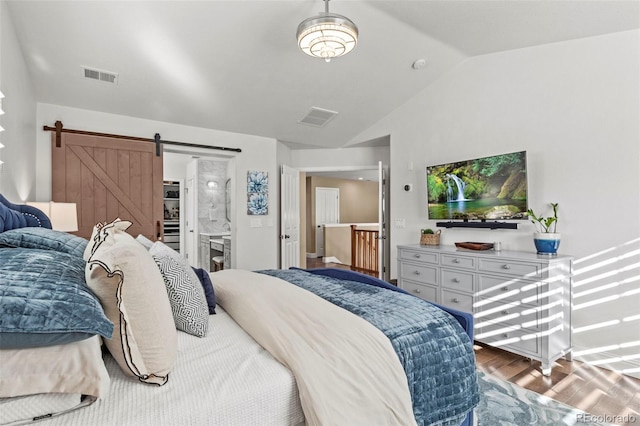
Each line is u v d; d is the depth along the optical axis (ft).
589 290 8.96
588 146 9.09
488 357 9.31
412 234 14.11
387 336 4.31
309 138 16.72
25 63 9.09
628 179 8.41
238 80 11.52
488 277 9.56
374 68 11.84
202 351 4.02
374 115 15.10
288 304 5.01
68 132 11.43
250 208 15.75
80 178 11.63
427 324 4.74
